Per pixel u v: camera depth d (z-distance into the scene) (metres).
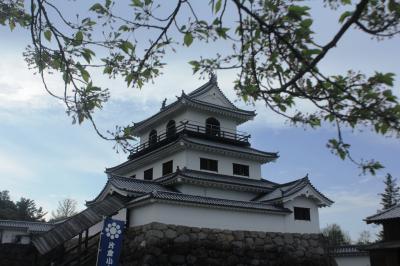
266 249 29.03
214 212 27.80
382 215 31.48
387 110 4.53
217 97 40.12
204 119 38.38
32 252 24.67
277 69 5.32
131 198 28.39
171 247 24.98
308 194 32.44
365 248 31.98
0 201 79.12
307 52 4.94
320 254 31.52
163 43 6.36
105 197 29.92
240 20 5.12
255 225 29.36
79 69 6.59
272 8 4.96
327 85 4.76
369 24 4.24
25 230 44.16
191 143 33.75
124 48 6.61
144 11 6.12
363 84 4.65
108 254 18.50
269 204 31.52
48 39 6.28
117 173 42.78
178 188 32.72
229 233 27.80
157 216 25.28
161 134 39.50
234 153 36.38
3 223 44.56
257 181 37.12
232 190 34.81
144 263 23.89
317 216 32.94
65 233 23.45
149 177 38.25
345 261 44.47
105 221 18.88
